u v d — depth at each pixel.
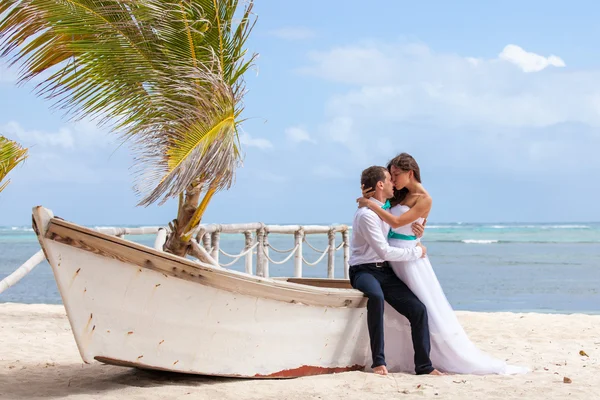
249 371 5.74
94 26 6.67
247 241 10.76
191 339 5.38
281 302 5.79
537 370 6.87
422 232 6.59
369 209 6.50
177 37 6.96
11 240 66.31
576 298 18.81
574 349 8.48
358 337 6.42
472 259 36.94
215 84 6.73
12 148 6.40
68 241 4.84
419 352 6.36
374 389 5.67
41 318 10.79
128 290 5.07
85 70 6.95
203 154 6.65
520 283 23.48
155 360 5.26
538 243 57.19
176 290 5.23
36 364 6.88
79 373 6.35
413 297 6.41
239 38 7.27
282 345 5.88
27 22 6.45
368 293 6.35
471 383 6.01
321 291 6.02
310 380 5.93
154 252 5.06
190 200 7.28
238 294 5.52
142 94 7.05
